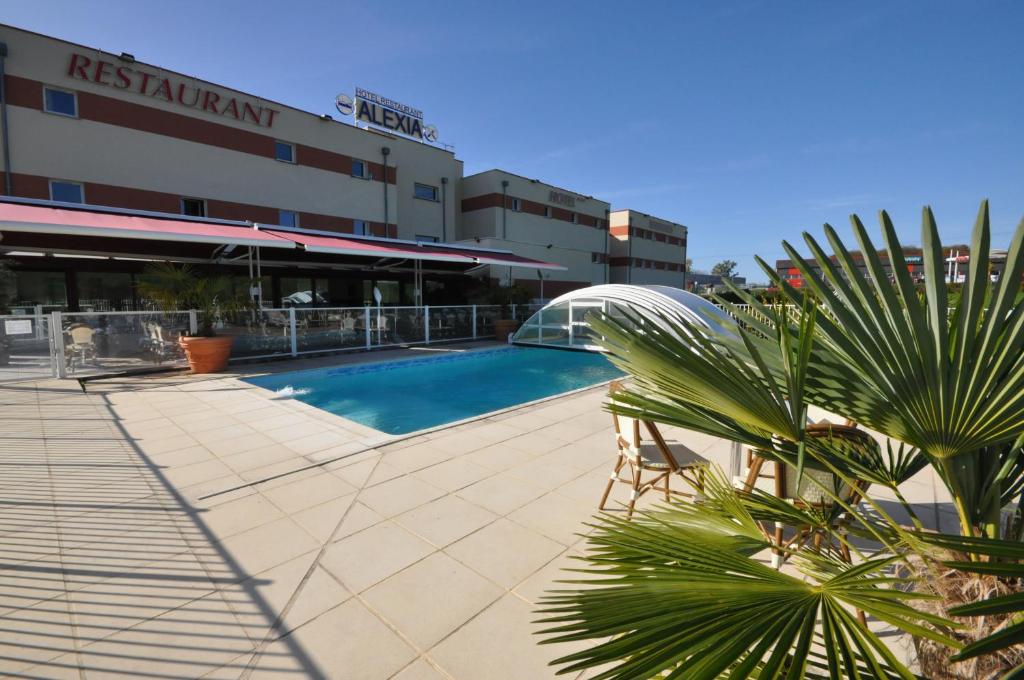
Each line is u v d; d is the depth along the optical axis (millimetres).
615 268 38031
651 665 1050
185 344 10445
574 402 7945
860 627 1165
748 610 1199
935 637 1122
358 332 14672
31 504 4012
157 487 4375
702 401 1776
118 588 2889
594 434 6066
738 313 2141
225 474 4695
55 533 3537
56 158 14172
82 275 13992
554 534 3539
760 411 1672
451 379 11938
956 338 1381
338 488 4363
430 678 2232
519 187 27438
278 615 2656
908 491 4188
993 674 1341
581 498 4160
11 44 13391
